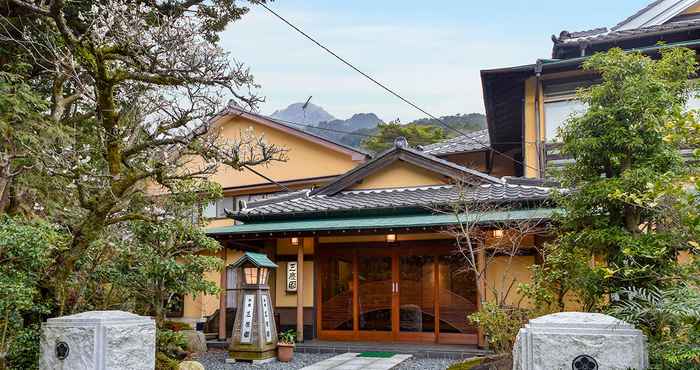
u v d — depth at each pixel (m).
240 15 10.38
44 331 6.14
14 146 7.47
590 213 6.34
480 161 18.23
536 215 9.49
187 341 9.81
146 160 7.43
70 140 8.05
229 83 6.66
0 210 7.64
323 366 9.20
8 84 7.51
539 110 13.47
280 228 11.41
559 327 4.50
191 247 9.19
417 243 11.73
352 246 12.29
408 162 13.21
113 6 6.36
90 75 6.91
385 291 11.89
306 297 12.49
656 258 5.29
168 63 6.38
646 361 4.25
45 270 6.60
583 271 6.18
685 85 6.53
